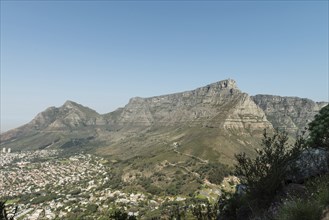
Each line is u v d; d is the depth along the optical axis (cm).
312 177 1101
